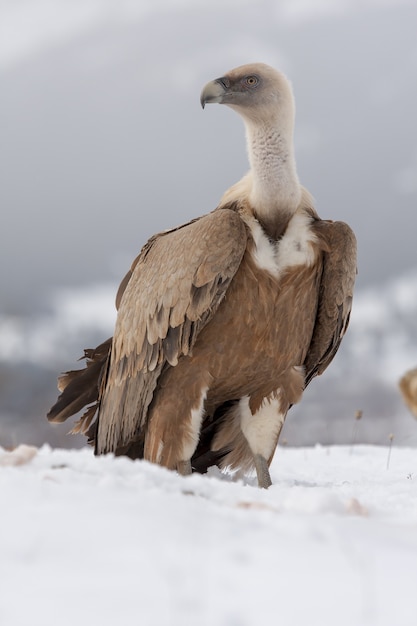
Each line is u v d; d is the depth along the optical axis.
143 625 4.43
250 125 12.37
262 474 12.60
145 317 12.39
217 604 4.75
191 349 12.06
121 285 13.68
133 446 13.32
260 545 5.70
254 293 11.95
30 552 5.36
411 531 6.86
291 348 12.35
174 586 4.88
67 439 25.23
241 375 12.30
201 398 12.23
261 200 12.10
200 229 11.97
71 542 5.53
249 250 11.93
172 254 12.20
